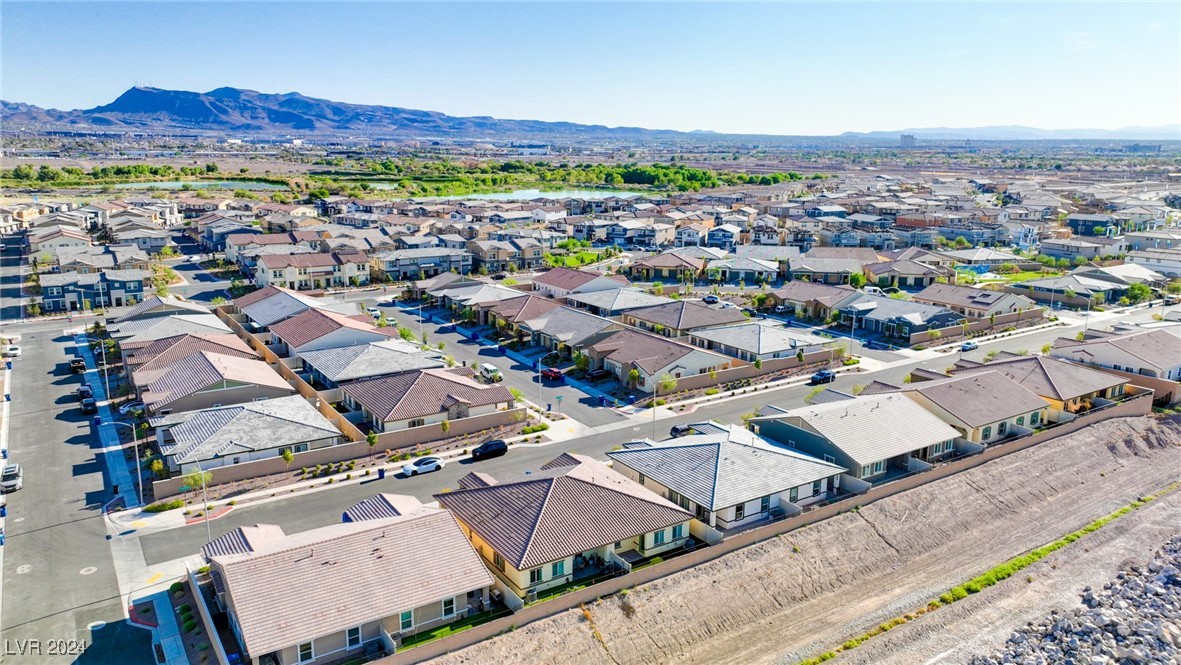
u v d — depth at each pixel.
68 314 112.88
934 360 94.81
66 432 68.75
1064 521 60.19
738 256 156.25
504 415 71.56
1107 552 55.72
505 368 89.94
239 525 52.94
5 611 43.34
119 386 81.06
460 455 65.38
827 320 112.19
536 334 99.88
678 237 191.38
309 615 38.19
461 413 71.00
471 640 40.28
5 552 49.31
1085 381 77.12
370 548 42.38
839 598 49.56
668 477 54.75
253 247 153.50
